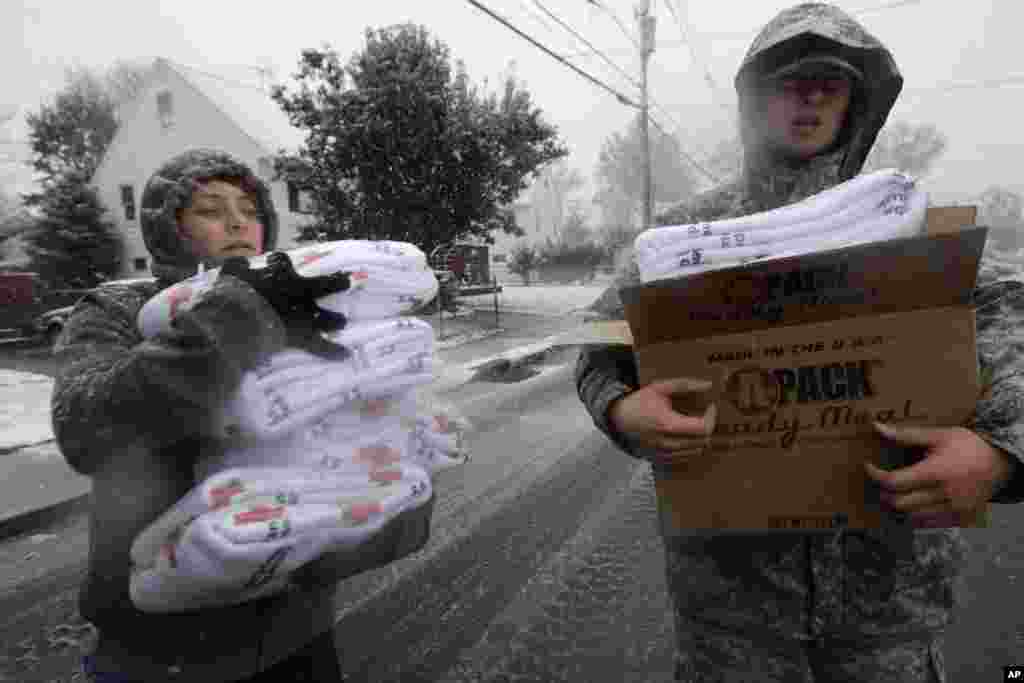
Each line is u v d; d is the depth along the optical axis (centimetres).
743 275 93
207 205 120
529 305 1728
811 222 98
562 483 413
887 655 105
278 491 90
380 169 1441
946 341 88
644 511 357
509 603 264
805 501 98
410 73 1380
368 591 278
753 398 98
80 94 2423
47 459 488
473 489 407
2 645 249
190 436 92
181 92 2055
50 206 1859
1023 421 88
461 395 712
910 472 87
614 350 125
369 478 101
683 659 123
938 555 106
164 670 100
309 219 1966
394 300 109
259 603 104
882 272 88
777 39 112
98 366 98
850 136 122
